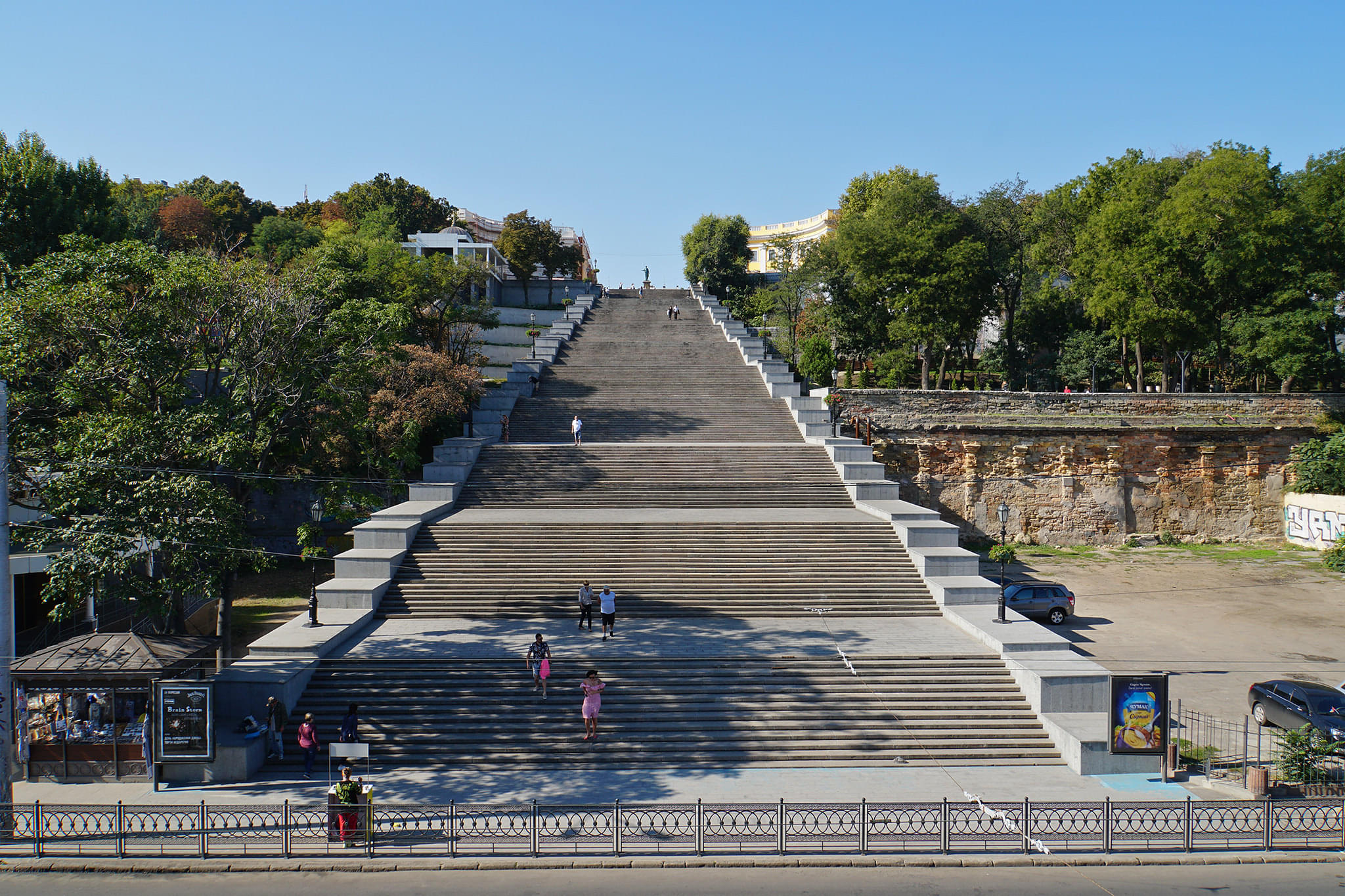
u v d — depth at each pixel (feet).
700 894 43.52
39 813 48.91
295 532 130.72
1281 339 147.64
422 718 64.39
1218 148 153.28
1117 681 59.62
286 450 102.47
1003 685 69.31
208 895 43.80
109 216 136.87
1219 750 65.10
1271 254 147.02
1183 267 148.56
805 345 179.42
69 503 68.69
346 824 48.73
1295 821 52.39
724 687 68.39
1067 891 44.01
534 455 127.03
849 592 88.89
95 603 90.94
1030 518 150.20
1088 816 52.49
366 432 109.50
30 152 126.41
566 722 64.44
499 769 59.98
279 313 87.40
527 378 157.07
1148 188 161.07
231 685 64.13
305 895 43.73
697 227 305.94
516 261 263.08
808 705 66.44
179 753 57.52
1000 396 151.43
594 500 114.52
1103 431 149.59
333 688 67.77
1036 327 194.08
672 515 106.22
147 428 72.28
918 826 50.80
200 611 97.25
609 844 48.78
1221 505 152.66
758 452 128.57
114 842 49.39
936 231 169.99
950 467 149.89
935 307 170.30
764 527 100.37
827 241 214.90
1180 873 46.37
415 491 111.34
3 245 117.08
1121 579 124.98
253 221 274.36
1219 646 92.53
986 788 56.90
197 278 80.18
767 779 58.13
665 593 88.07
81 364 75.00
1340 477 144.97
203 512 69.77
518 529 99.14
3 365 71.56
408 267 175.42
